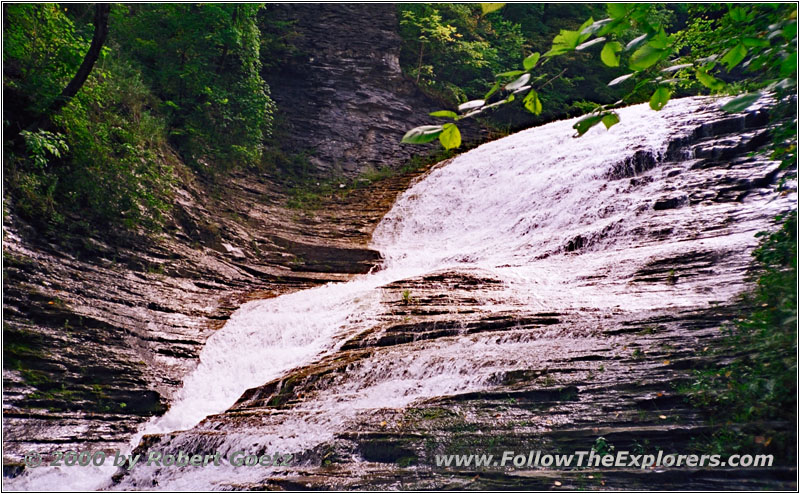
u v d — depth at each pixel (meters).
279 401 10.77
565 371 9.03
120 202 14.66
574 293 12.80
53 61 14.41
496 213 21.11
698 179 16.59
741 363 7.98
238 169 22.33
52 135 12.99
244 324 14.48
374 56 30.36
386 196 24.58
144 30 21.38
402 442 8.07
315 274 18.45
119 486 9.02
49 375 10.87
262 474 8.25
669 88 4.04
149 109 19.45
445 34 31.78
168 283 15.05
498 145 25.52
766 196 14.93
